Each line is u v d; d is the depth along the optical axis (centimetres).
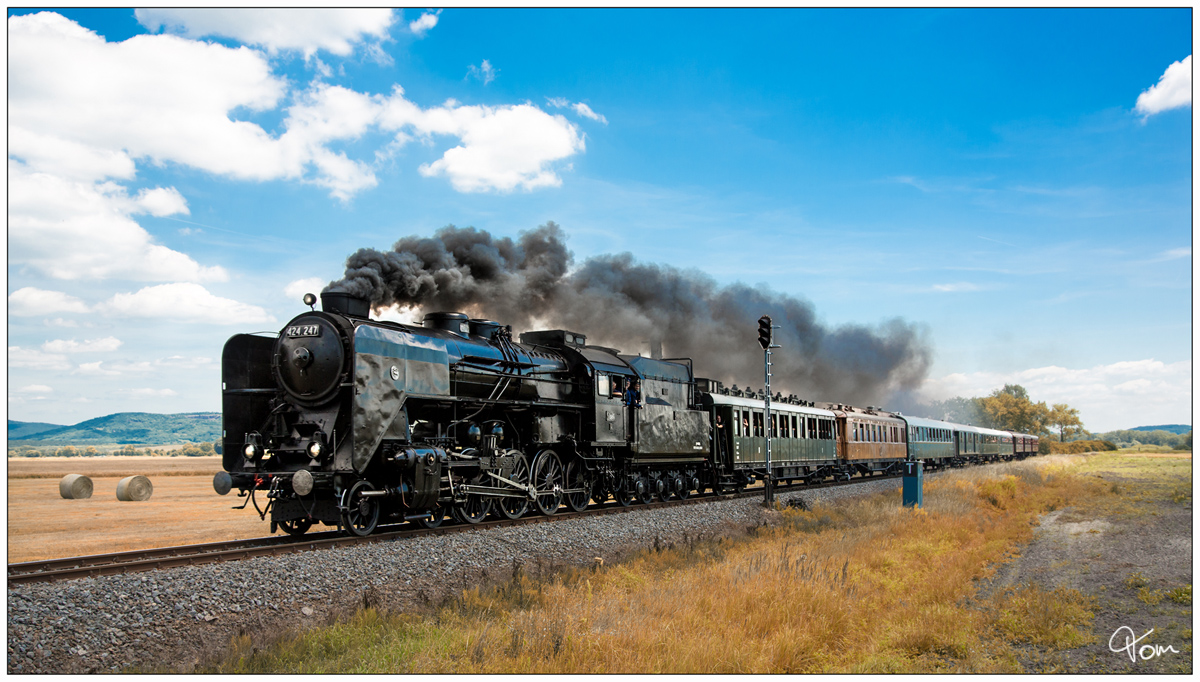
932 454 4238
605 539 1352
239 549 1000
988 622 948
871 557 1323
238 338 1267
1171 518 1862
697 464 2273
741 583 996
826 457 3028
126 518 2227
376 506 1208
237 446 1249
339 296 1238
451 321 1489
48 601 700
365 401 1156
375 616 815
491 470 1410
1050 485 2983
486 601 909
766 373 2075
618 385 1833
